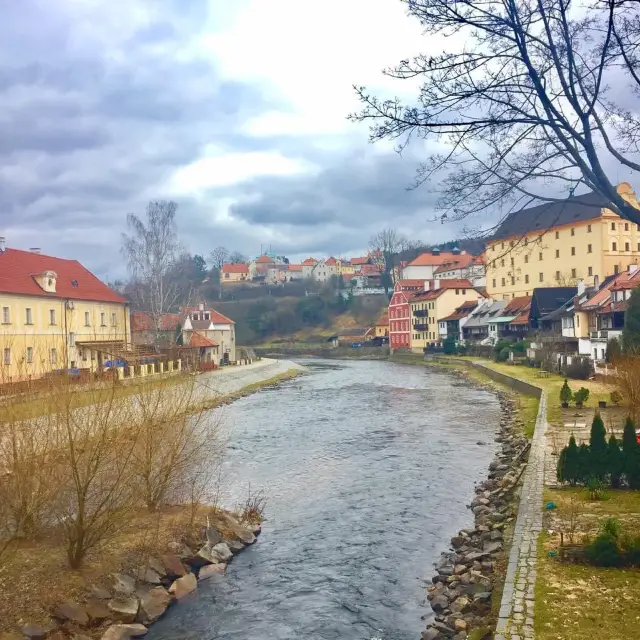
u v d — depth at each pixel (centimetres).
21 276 4691
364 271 18488
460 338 9631
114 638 1089
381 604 1230
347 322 14788
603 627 862
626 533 1194
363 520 1739
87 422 1294
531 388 4291
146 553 1365
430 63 959
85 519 1275
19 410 1260
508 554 1296
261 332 14812
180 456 1725
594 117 995
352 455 2603
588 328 5781
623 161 988
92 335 5447
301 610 1222
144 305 7025
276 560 1478
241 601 1270
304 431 3244
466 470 2269
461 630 1025
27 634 1033
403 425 3384
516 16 900
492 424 3316
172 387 2002
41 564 1255
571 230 8750
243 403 4584
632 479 1594
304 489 2077
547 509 1447
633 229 8381
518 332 8181
